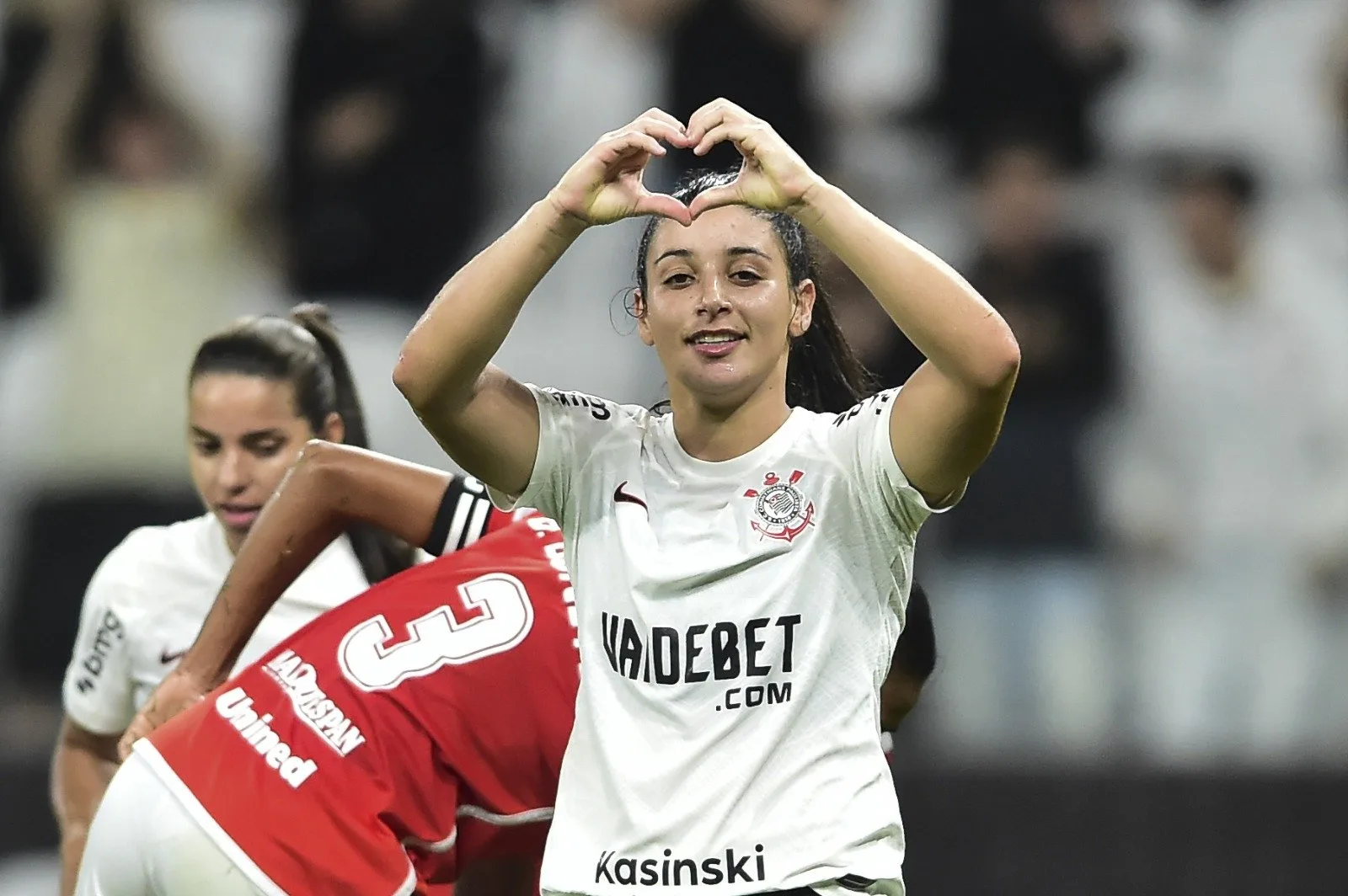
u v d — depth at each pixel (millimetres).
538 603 12188
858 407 10648
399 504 12445
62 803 14711
